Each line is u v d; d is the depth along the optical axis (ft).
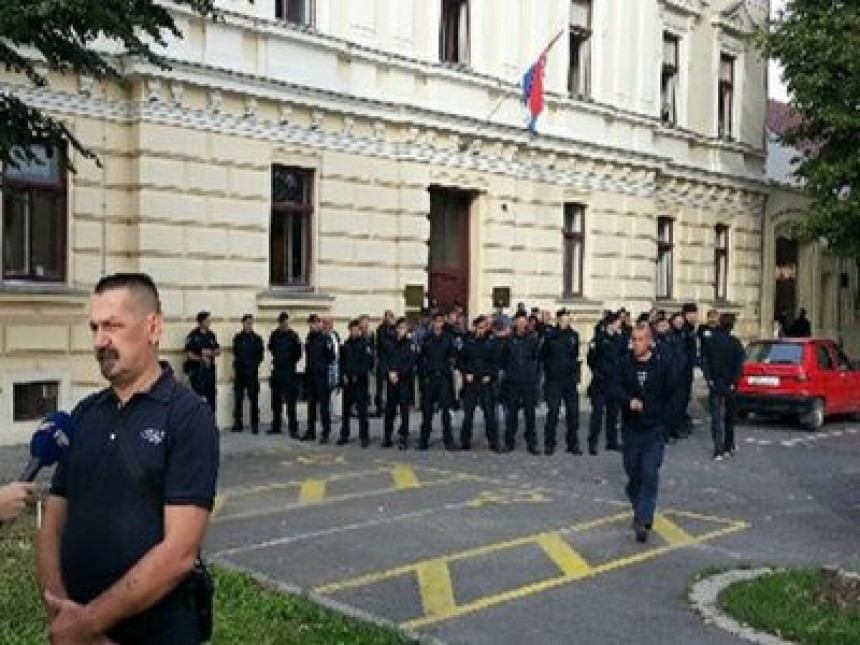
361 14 60.75
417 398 64.23
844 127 67.72
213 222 53.01
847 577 24.44
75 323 48.75
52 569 11.05
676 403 33.12
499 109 70.28
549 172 74.69
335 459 46.96
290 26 55.98
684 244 92.17
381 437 54.70
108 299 11.00
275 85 55.01
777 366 62.90
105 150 49.47
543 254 74.64
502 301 69.82
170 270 51.24
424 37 65.21
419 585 26.43
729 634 22.76
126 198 50.42
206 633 11.38
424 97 65.05
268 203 55.62
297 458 46.91
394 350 50.93
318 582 26.43
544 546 31.04
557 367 50.98
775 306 108.27
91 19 29.60
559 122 76.18
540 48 73.67
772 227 105.19
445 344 51.03
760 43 72.54
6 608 21.76
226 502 36.32
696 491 41.93
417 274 64.13
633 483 33.24
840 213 69.31
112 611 10.16
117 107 49.67
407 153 63.05
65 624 10.34
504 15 70.59
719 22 95.14
